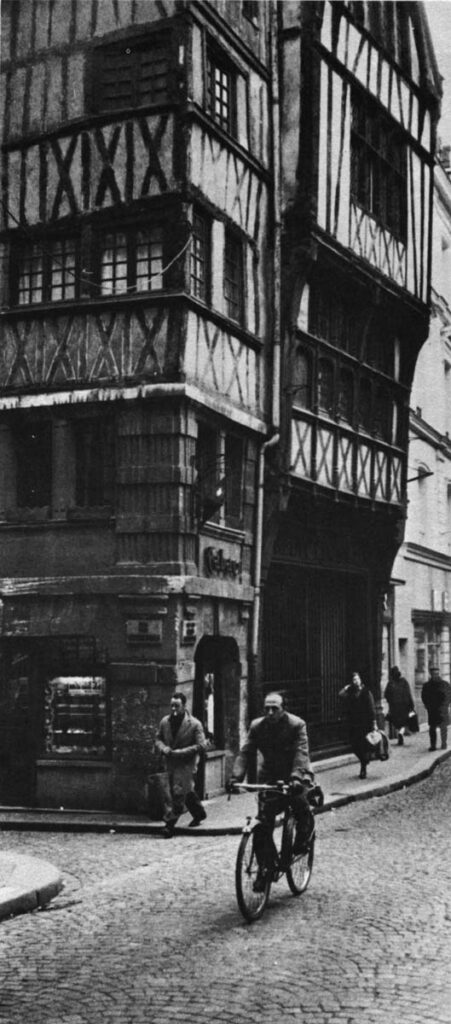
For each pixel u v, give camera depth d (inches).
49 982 239.0
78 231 559.2
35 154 568.4
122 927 290.7
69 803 535.5
